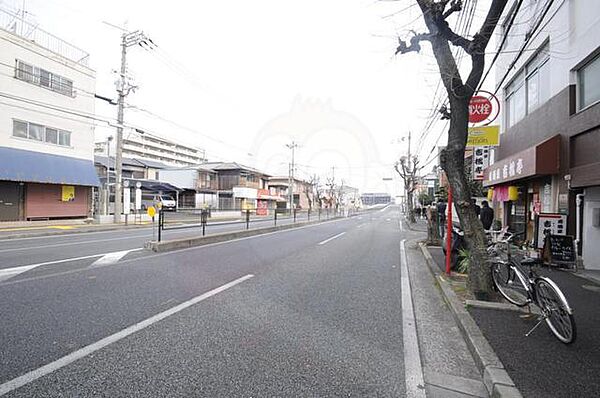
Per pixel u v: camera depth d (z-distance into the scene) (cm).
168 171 3775
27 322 391
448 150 548
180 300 490
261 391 265
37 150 1708
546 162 842
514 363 305
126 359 310
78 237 1296
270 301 502
